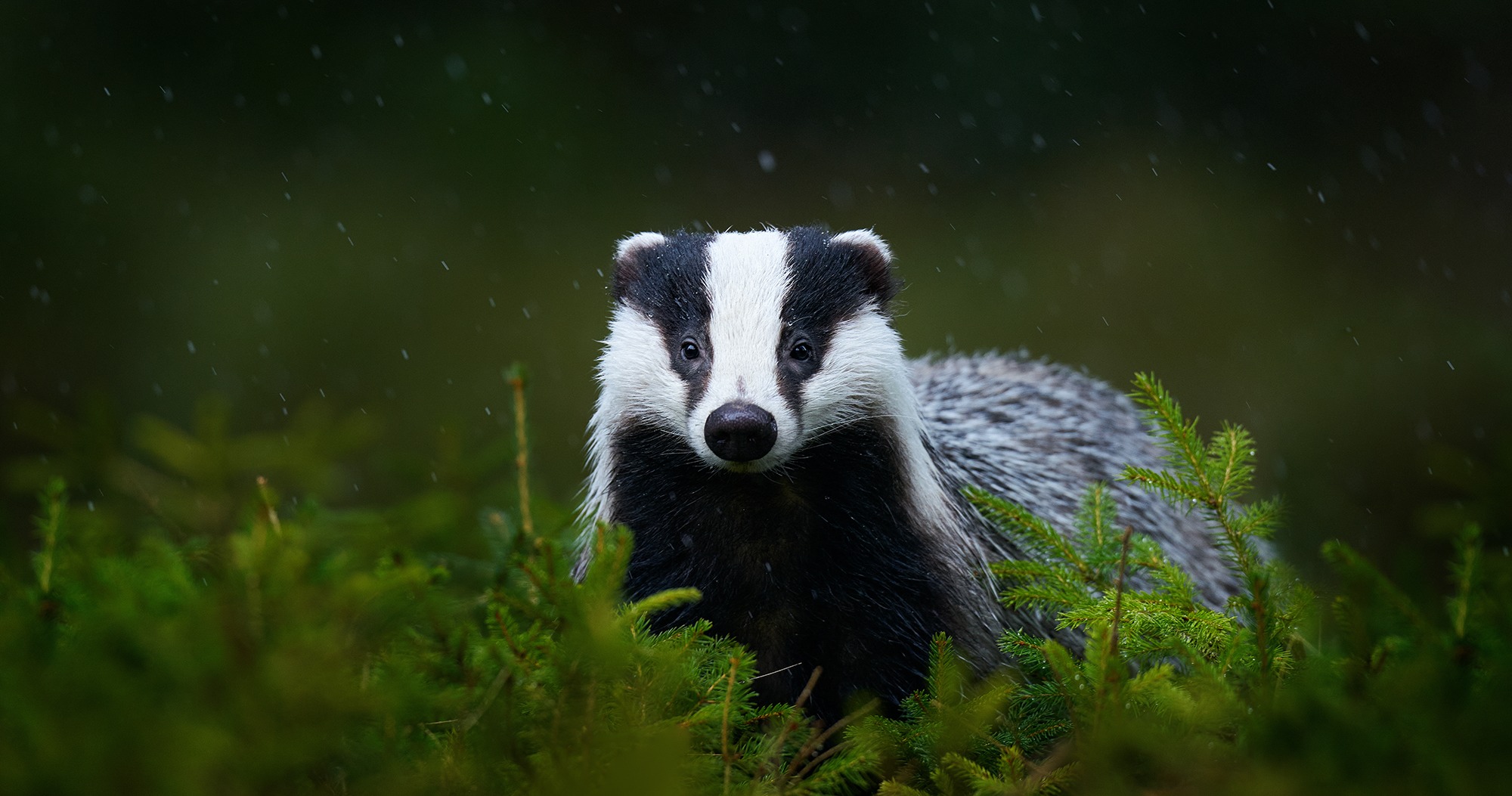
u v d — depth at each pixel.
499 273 21.48
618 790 4.07
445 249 21.56
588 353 20.50
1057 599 6.22
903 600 7.14
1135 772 4.82
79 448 7.40
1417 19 23.05
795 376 7.07
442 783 4.64
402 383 19.83
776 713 5.56
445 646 5.20
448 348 20.53
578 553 7.91
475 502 8.33
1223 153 23.19
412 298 20.91
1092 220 22.62
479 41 22.94
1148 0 23.14
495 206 22.09
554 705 4.68
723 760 5.02
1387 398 19.52
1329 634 6.29
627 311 7.57
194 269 20.59
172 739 3.88
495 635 5.19
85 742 3.87
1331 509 17.50
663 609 7.18
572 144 22.80
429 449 18.97
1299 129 23.30
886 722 5.78
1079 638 8.05
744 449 6.58
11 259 20.11
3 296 19.86
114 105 21.47
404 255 21.31
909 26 23.45
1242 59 23.27
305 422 7.41
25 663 4.35
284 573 4.74
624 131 23.09
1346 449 18.84
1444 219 22.64
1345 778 4.23
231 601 4.49
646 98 23.34
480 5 23.06
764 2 23.52
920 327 21.02
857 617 7.14
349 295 20.72
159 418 18.98
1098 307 21.36
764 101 23.53
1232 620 5.45
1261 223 22.62
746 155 23.30
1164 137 23.22
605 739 4.50
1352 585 5.18
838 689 7.20
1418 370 19.98
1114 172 23.11
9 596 5.38
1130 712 5.00
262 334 20.06
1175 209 22.59
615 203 22.64
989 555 7.80
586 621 4.62
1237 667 5.19
